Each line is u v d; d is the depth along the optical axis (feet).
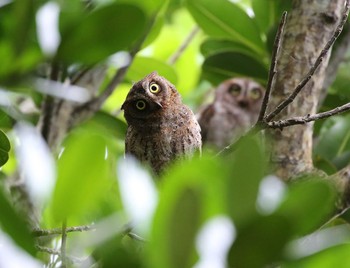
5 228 4.83
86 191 5.06
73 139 5.20
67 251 7.39
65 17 5.34
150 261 4.72
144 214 5.04
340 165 8.60
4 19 5.46
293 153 8.06
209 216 4.59
